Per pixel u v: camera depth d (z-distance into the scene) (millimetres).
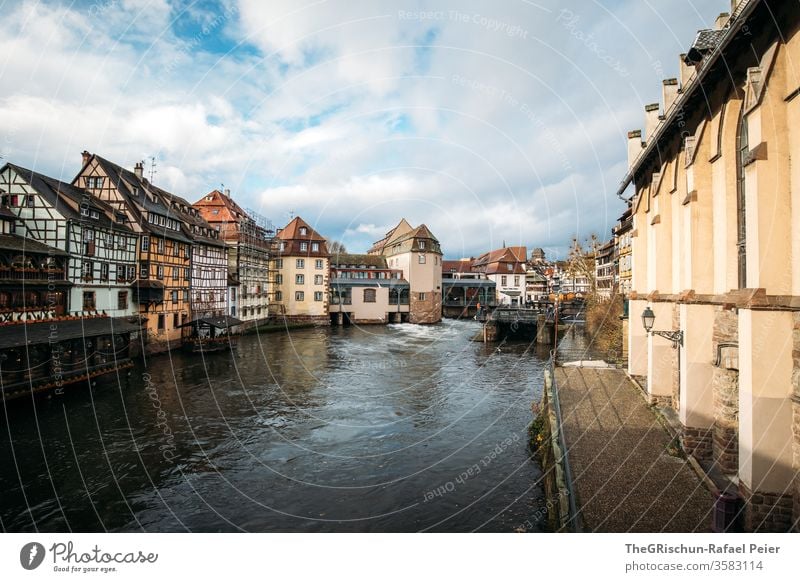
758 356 5641
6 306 17750
